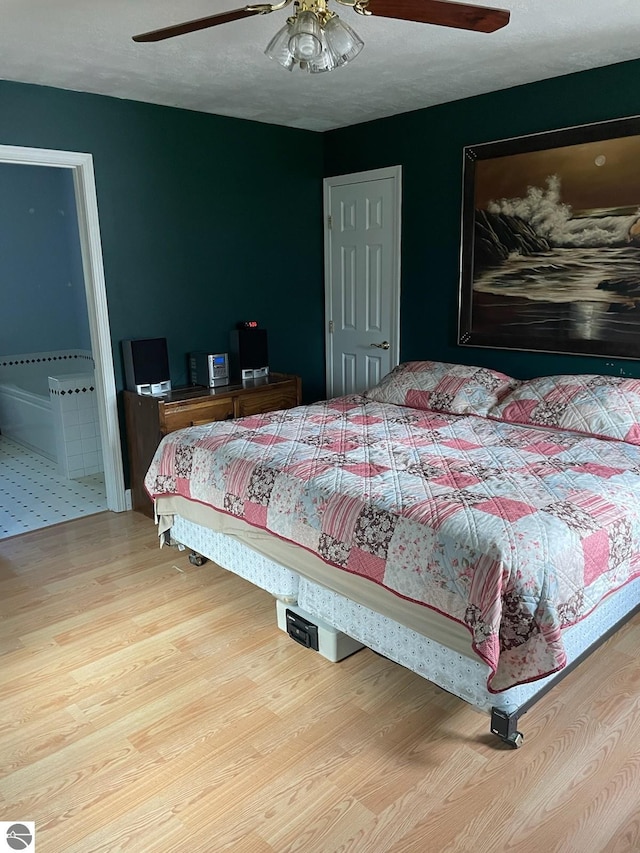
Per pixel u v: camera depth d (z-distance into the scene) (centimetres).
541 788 180
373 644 228
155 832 169
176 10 238
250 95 364
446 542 193
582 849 161
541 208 358
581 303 351
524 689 196
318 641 247
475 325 402
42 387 614
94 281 372
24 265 584
